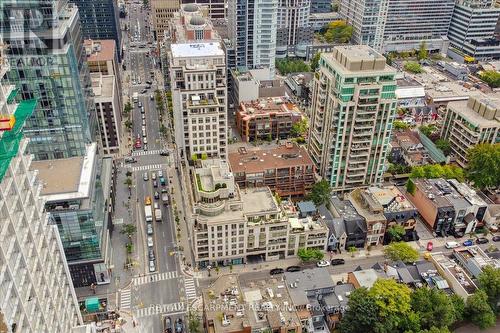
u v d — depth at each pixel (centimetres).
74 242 15675
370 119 19675
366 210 19162
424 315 14375
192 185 18462
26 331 8588
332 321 14838
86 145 17788
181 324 15238
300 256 17412
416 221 19850
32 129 16812
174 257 18100
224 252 17325
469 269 16538
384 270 16450
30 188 9575
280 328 13225
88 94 19388
